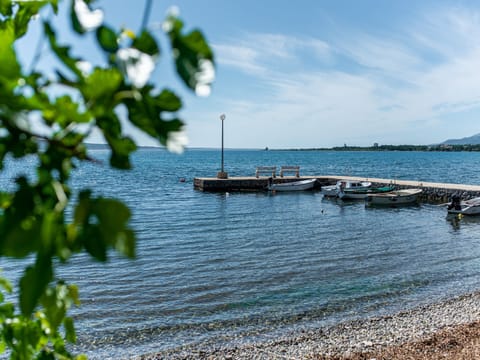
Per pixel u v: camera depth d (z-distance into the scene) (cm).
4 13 126
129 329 1034
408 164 11375
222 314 1133
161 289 1305
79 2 76
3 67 67
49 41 74
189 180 5638
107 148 80
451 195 3341
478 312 1148
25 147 78
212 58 69
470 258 1709
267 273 1491
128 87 71
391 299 1257
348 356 909
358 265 1608
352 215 2827
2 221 72
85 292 1260
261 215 2806
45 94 70
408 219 2672
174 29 69
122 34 75
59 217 73
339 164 11519
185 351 934
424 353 908
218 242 1986
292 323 1085
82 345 953
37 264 69
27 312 68
